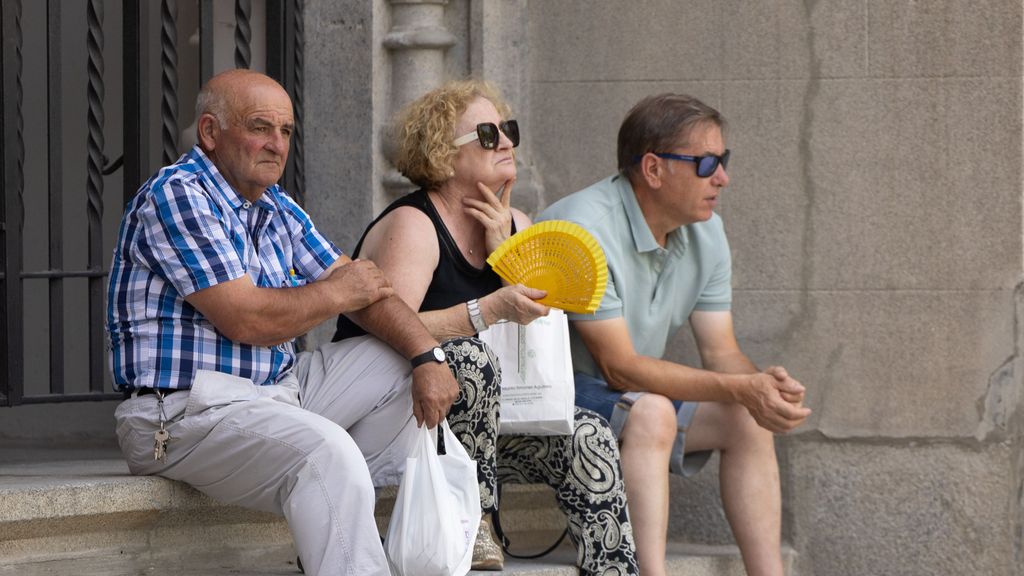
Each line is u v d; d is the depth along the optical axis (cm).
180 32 1820
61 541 1122
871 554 1616
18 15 1370
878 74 1603
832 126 1614
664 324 1479
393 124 1591
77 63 2027
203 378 1113
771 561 1428
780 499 1465
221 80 1152
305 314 1138
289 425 1081
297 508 1062
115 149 2014
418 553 1087
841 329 1619
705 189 1406
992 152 1589
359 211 1627
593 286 1261
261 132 1143
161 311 1123
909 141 1602
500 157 1319
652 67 1653
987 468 1598
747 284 1638
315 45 1639
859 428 1616
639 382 1391
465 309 1254
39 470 1334
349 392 1209
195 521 1207
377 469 1213
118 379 1142
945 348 1602
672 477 1661
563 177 1675
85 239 2038
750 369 1488
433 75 1652
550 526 1534
